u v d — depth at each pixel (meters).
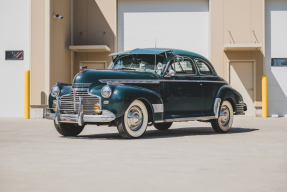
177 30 16.72
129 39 16.91
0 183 3.56
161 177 3.83
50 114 7.31
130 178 3.78
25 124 11.07
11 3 15.01
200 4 16.62
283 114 16.22
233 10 16.23
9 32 15.02
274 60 16.33
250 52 16.20
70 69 16.50
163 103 7.49
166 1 16.77
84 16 16.84
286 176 3.89
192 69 8.13
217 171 4.14
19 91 14.98
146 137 7.44
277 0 16.39
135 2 16.88
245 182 3.62
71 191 3.26
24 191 3.27
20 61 14.98
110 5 16.75
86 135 7.95
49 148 5.83
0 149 5.73
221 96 8.46
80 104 6.85
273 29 16.41
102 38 16.77
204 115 8.19
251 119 14.16
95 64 16.83
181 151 5.55
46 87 14.40
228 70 16.25
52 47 14.62
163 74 7.56
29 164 4.52
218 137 7.52
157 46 16.78
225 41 16.27
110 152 5.43
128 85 7.02
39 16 14.41
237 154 5.31
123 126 6.91
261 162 4.70
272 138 7.35
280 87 16.27
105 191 3.26
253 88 16.19
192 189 3.34
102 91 6.76
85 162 4.65
